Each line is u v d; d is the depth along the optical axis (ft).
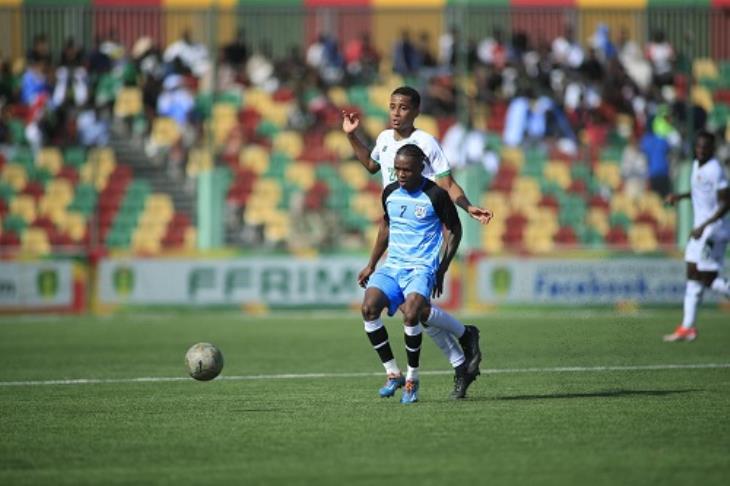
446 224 115.14
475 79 329.52
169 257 256.73
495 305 257.75
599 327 155.94
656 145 294.05
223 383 140.97
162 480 82.07
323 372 153.07
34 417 112.27
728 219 179.11
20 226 293.84
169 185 306.96
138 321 239.30
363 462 87.40
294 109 326.85
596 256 259.19
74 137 314.55
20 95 326.24
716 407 114.32
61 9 309.01
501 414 109.81
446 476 82.28
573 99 326.03
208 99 330.95
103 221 297.33
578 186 309.01
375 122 332.80
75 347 188.85
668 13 299.38
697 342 187.73
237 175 306.35
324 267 259.39
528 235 298.56
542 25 348.59
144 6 300.81
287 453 91.25
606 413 110.32
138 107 330.34
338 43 348.79
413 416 109.09
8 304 250.16
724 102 346.54
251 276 258.16
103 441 97.76
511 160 313.53
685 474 82.58
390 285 115.96
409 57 338.13
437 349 183.01
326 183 306.96
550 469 84.38
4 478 83.30
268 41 341.00
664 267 260.42
